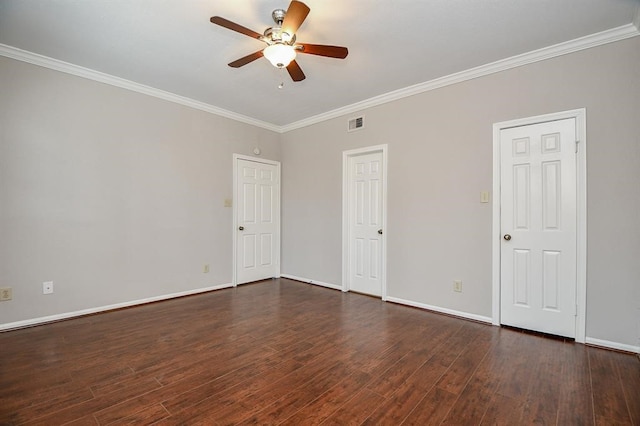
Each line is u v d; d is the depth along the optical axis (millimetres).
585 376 2086
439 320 3184
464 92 3258
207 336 2738
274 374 2102
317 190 4727
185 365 2213
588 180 2607
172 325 3004
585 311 2615
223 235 4469
